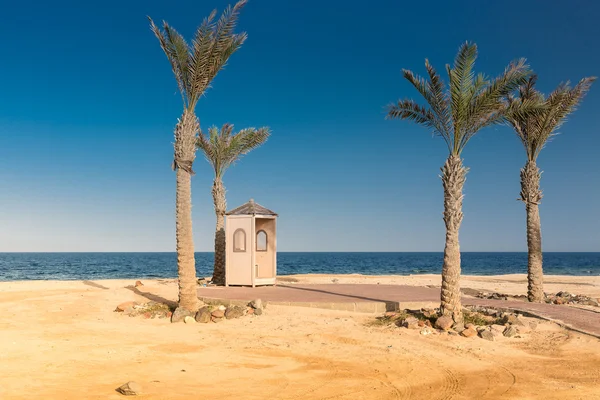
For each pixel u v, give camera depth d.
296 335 12.72
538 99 16.27
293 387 8.70
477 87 12.91
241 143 24.45
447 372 9.77
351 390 8.58
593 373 9.64
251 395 8.18
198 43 14.73
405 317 13.97
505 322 13.23
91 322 14.36
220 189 24.67
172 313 14.97
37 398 7.61
